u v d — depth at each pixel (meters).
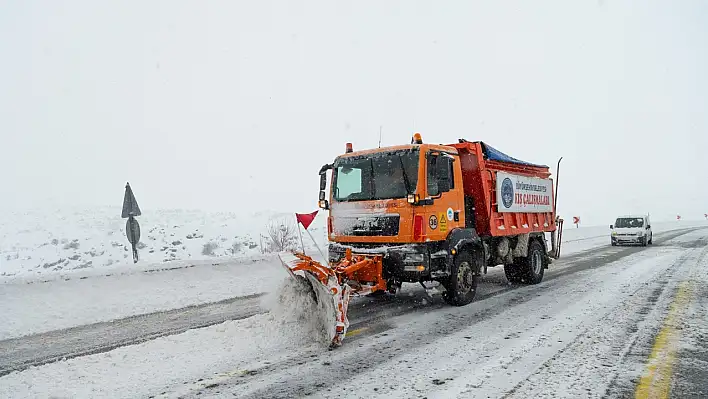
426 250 7.22
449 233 7.80
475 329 6.47
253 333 6.17
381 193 7.57
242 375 4.71
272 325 6.36
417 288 10.02
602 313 7.36
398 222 7.27
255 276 10.68
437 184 7.36
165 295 8.75
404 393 4.18
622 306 7.89
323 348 5.61
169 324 6.98
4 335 6.44
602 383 4.38
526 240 10.51
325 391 4.26
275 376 4.67
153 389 4.39
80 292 7.77
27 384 4.58
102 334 6.48
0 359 5.45
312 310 6.38
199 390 4.34
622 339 5.86
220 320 7.16
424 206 7.27
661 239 26.91
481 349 5.50
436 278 7.64
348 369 4.86
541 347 5.55
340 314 5.64
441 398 4.05
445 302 8.30
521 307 7.95
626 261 15.20
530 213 10.94
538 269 10.90
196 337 6.09
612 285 10.19
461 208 8.30
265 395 4.20
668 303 8.09
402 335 6.19
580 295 9.04
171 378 4.66
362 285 7.29
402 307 8.09
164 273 9.16
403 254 7.13
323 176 8.45
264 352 5.47
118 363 5.14
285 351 5.50
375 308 8.02
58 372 4.89
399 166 7.43
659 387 4.27
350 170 8.09
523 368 4.81
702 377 4.52
